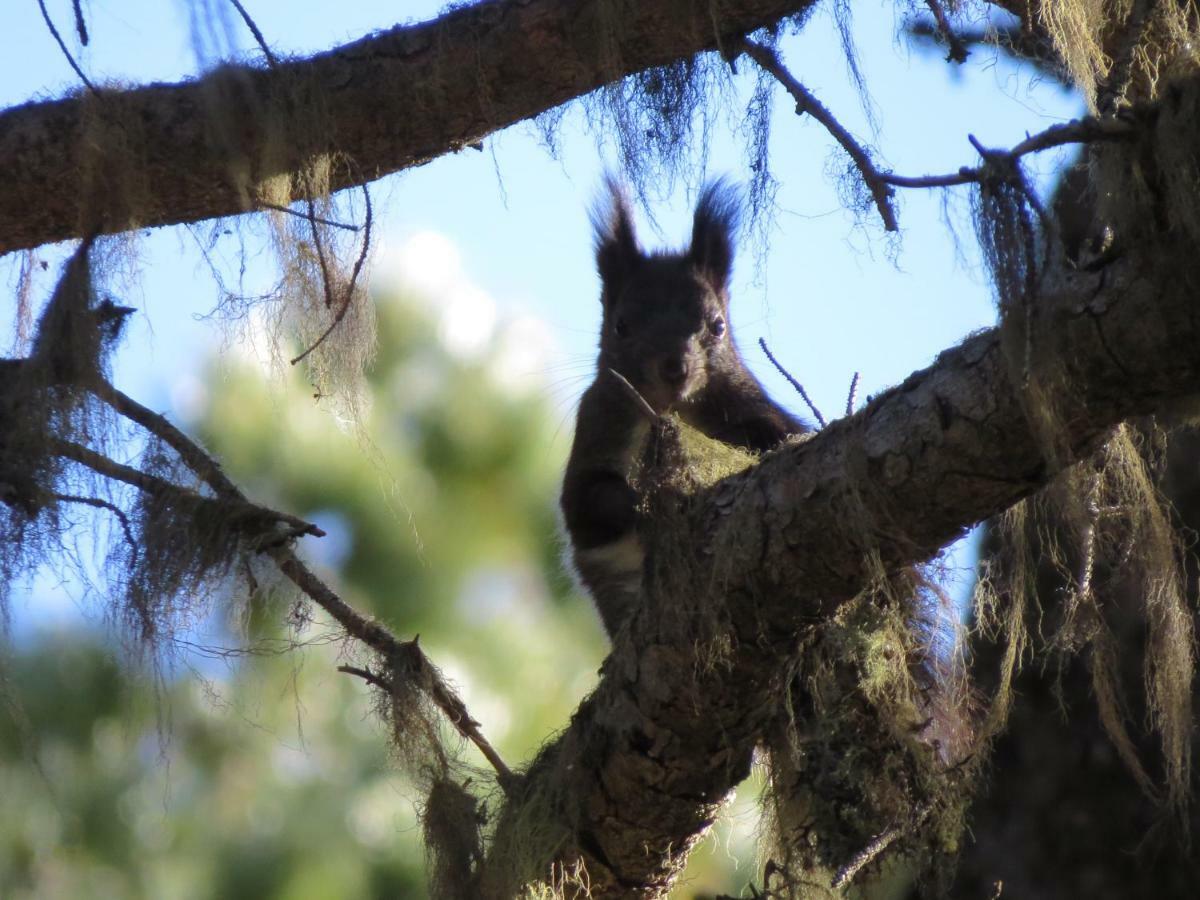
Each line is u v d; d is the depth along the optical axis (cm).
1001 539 650
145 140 681
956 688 675
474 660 1099
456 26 682
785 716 668
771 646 606
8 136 691
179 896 1046
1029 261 487
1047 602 780
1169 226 470
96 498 667
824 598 589
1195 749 750
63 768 1020
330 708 1063
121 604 663
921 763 641
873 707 648
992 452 525
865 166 609
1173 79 476
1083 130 478
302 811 1072
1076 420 503
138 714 951
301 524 667
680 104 686
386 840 1090
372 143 700
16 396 667
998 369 517
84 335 667
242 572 671
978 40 700
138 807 1046
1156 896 812
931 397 534
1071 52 625
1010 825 842
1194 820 805
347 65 686
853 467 549
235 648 684
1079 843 823
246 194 667
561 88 688
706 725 638
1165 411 518
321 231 697
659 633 629
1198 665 740
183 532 660
